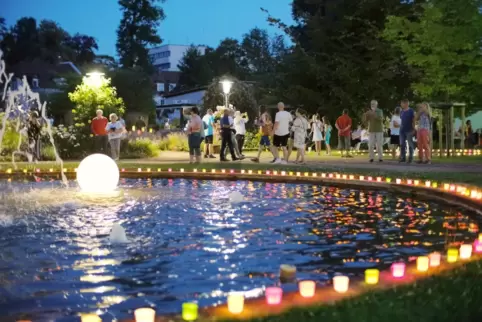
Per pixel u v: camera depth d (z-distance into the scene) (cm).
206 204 1367
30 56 10650
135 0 10219
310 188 1705
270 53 12088
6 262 805
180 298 632
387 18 3775
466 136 4194
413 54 3669
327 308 512
